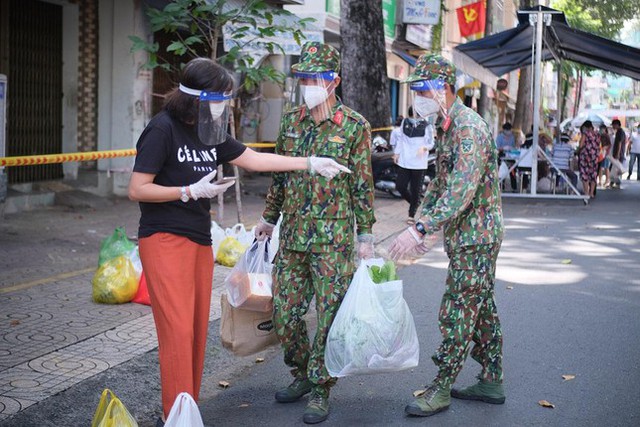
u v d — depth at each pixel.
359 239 4.59
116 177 14.02
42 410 4.51
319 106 4.43
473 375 5.41
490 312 4.77
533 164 16.41
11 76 12.05
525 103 26.95
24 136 12.38
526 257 9.89
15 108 12.16
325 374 4.54
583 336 6.38
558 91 22.11
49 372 5.09
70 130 13.26
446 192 4.35
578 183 18.19
